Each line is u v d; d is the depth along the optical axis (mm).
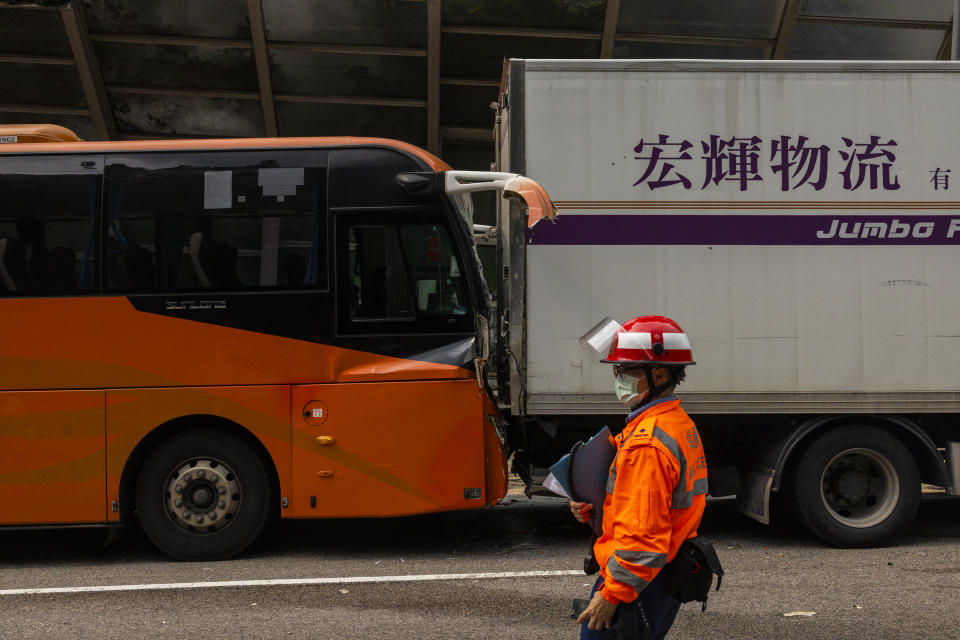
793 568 6012
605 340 2904
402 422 6324
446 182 6426
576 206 6555
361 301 6406
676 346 2838
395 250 6449
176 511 6395
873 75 6672
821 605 5109
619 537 2615
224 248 6398
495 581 5727
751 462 6961
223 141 6543
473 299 6453
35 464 6285
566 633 4645
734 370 6547
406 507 6309
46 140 6684
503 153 7281
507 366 6695
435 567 6133
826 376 6574
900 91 6680
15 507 6285
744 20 15297
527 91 6598
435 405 6336
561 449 7113
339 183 6477
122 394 6301
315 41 15297
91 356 6297
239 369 6336
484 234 8453
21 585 5809
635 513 2605
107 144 6520
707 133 6613
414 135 16594
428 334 6410
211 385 6328
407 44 15398
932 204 6648
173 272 6367
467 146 16656
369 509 6312
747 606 5094
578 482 2820
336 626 4793
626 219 6562
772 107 6629
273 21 15094
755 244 6582
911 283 6625
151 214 6410
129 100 16047
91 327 6301
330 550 6742
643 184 6578
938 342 6621
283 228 6434
